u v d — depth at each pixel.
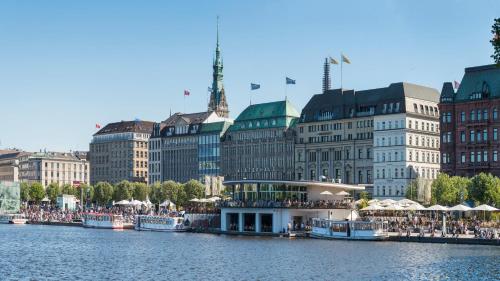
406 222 154.75
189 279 91.25
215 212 185.62
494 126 191.88
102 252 126.94
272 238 156.38
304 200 170.38
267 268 100.69
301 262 106.75
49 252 128.00
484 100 193.25
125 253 124.56
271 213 166.12
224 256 117.00
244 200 172.38
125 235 173.88
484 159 192.88
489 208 136.62
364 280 88.50
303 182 166.88
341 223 149.75
